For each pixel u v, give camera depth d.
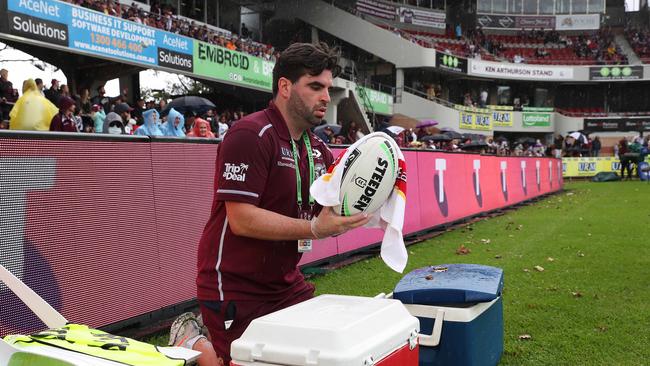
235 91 23.61
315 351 1.51
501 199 13.32
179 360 1.64
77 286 3.42
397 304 1.87
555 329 3.99
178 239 4.25
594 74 37.59
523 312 4.40
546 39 40.91
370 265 6.48
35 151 3.20
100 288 3.57
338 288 5.23
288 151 2.13
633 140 32.44
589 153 32.62
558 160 20.56
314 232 1.90
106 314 3.60
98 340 1.70
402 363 1.76
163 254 4.09
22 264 3.12
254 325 1.64
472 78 37.19
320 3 32.06
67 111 6.86
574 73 37.53
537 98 39.44
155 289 4.01
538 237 8.41
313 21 32.22
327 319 1.64
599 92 40.31
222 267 2.11
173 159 4.22
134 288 3.83
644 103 39.88
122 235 3.75
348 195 1.82
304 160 2.23
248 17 31.23
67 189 3.39
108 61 16.58
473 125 33.94
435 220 9.23
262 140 2.03
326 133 11.61
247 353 1.61
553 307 4.51
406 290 2.68
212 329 2.17
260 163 2.01
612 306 4.52
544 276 5.63
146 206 3.96
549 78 37.19
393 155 1.85
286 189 2.11
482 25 40.34
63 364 1.50
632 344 3.66
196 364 2.17
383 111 30.44
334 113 25.73
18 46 15.05
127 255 3.79
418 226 8.52
